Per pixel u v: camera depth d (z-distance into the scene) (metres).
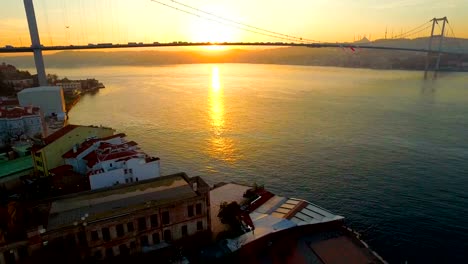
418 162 100.50
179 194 55.03
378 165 98.62
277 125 149.12
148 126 149.38
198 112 182.12
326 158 105.19
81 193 55.25
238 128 144.00
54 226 45.50
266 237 57.12
